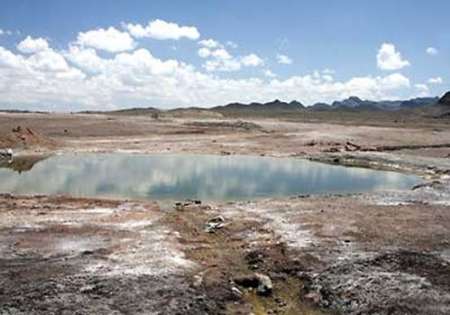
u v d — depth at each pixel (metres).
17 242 24.66
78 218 29.75
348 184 45.16
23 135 66.19
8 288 19.14
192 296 18.95
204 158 61.16
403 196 37.19
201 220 29.98
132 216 30.58
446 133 94.00
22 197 36.28
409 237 25.95
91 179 45.09
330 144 74.94
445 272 21.16
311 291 19.98
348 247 24.31
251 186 43.25
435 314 17.58
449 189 39.97
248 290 20.25
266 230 27.36
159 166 53.72
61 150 64.31
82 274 20.64
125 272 20.97
